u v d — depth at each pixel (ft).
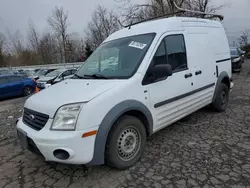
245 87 28.91
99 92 9.30
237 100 21.98
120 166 10.01
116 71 11.32
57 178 9.96
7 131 17.06
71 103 8.79
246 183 8.68
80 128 8.52
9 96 40.24
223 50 17.54
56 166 11.00
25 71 80.79
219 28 17.53
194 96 14.08
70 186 9.30
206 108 18.62
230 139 12.78
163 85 11.68
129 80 10.26
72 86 10.74
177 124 15.69
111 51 12.70
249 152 11.12
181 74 12.84
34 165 11.28
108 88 9.62
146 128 11.33
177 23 13.41
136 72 10.65
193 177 9.31
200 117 16.96
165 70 10.28
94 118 8.77
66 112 8.68
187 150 11.76
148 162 10.77
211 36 16.14
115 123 9.71
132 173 9.94
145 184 9.09
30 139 9.22
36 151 9.36
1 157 12.44
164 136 13.75
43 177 10.11
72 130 8.54
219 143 12.34
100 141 8.93
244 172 9.41
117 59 11.98
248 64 69.77
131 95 10.11
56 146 8.48
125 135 10.14
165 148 12.14
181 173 9.67
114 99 9.45
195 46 14.29
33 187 9.38
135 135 10.62
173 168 10.11
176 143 12.69
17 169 10.98
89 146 8.74
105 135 9.02
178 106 12.83
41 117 9.25
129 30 13.50
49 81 39.40
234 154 11.00
